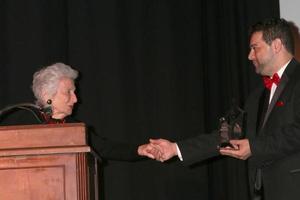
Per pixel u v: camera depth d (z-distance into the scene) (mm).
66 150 2236
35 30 3922
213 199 4012
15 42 3922
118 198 3936
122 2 4055
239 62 3990
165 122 4000
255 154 2953
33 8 3939
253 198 3113
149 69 4039
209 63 4059
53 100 3336
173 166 4004
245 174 3918
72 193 2232
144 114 4000
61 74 3373
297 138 2889
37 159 2244
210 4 4090
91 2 4031
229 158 3939
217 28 4066
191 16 4090
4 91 3912
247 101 3361
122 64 4016
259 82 3922
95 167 2834
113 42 4004
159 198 3977
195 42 4070
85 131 2305
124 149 3523
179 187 3994
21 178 2232
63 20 3992
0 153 2211
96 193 2826
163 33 4047
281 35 3168
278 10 3984
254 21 3986
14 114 3836
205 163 4016
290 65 3141
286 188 2920
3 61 3938
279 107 3023
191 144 3445
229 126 3121
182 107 4031
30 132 2275
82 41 3982
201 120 4023
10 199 2221
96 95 3967
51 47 3947
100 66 3986
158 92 4016
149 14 4066
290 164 2938
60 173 2240
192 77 4055
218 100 4023
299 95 2975
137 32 4047
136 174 3973
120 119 3959
